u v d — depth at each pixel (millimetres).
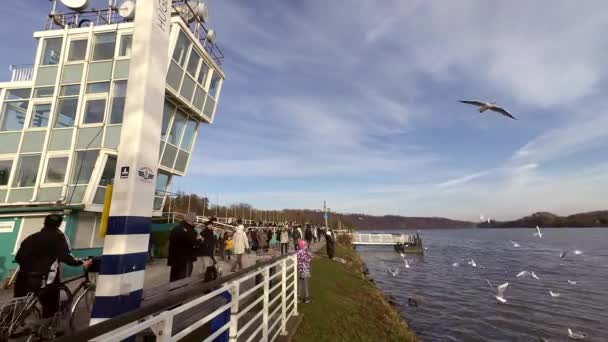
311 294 11000
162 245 18219
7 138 15094
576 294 22781
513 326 15961
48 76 15477
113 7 16656
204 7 17969
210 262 13188
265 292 5270
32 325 4312
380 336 9750
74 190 13992
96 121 14773
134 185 3709
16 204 13789
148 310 2230
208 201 63281
